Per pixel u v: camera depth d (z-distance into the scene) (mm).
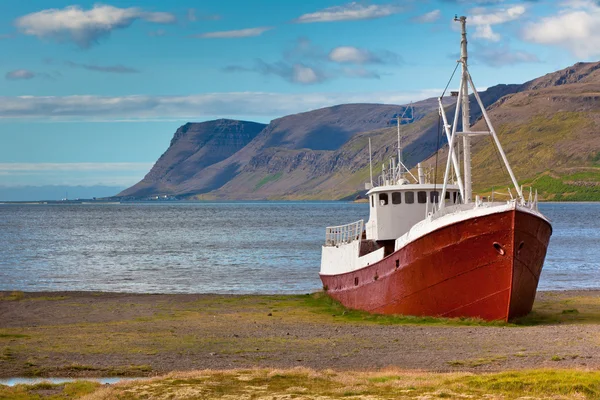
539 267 48406
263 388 29438
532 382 28281
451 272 46188
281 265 108812
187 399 27891
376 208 55656
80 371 35969
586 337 41062
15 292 74312
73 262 117562
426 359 36688
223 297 69562
